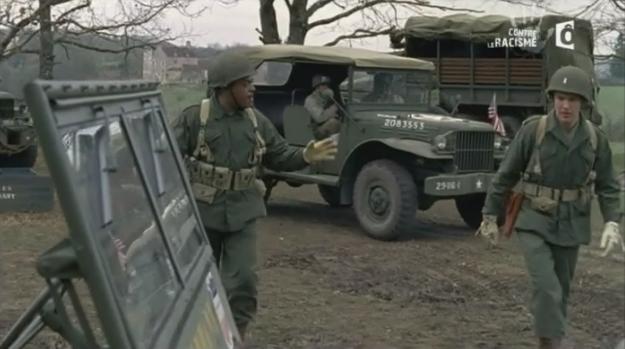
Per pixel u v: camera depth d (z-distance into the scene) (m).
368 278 7.98
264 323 6.39
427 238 10.43
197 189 5.00
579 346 6.06
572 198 5.29
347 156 10.88
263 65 12.52
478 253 9.40
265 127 5.22
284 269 8.31
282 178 11.50
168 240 2.50
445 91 16.98
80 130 1.79
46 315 2.17
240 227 5.04
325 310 6.85
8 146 12.41
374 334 6.24
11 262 8.08
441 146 10.26
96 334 2.11
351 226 11.27
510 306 7.12
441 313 6.88
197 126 5.01
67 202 1.61
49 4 9.97
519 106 16.14
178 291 2.44
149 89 2.88
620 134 19.27
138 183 2.28
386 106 11.22
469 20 16.44
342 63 11.02
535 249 5.25
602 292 7.56
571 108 5.14
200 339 2.47
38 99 1.58
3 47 10.11
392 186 10.12
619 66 19.58
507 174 5.38
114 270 1.83
